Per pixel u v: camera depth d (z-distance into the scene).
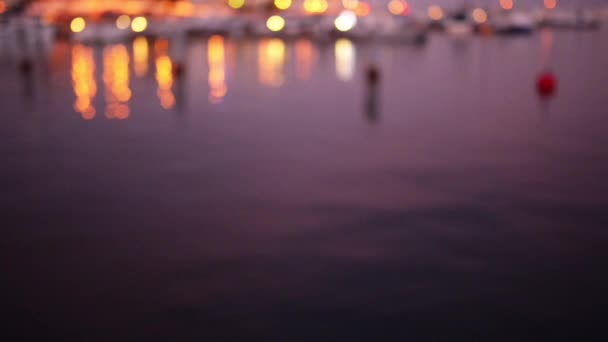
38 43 52.09
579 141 13.52
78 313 5.70
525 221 8.16
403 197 9.36
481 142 13.58
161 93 23.09
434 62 37.59
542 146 13.05
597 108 18.31
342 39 70.50
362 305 5.83
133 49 52.62
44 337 5.29
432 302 5.88
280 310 5.74
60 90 23.69
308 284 6.28
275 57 43.97
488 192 9.58
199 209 8.78
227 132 14.96
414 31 61.22
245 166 11.39
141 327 5.45
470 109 18.62
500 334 5.31
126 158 12.03
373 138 14.16
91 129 15.29
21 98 21.25
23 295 6.05
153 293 6.09
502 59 38.69
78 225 8.09
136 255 7.05
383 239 7.54
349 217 8.41
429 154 12.39
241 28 78.75
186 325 5.49
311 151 12.71
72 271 6.62
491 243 7.36
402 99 21.06
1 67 33.94
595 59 37.16
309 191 9.72
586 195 9.33
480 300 5.90
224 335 5.33
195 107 19.44
